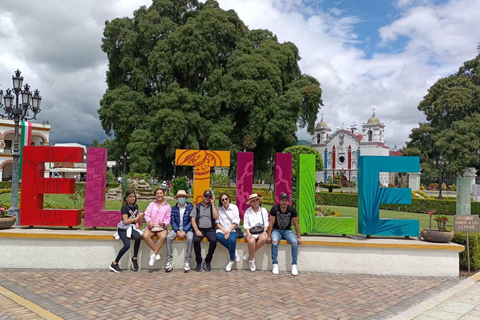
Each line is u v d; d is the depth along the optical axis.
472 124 35.03
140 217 6.64
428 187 39.25
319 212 14.27
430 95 40.88
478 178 37.25
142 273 6.37
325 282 5.98
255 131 34.25
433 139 37.56
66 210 7.12
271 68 34.88
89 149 7.18
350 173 60.69
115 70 39.69
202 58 34.06
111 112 34.06
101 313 4.38
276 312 4.50
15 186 10.98
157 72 35.00
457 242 7.30
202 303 4.78
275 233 6.70
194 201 7.29
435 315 4.55
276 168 7.21
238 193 7.27
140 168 32.31
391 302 5.01
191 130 34.12
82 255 6.66
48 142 38.97
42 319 4.18
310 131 41.69
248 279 6.07
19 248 6.65
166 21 36.41
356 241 6.79
